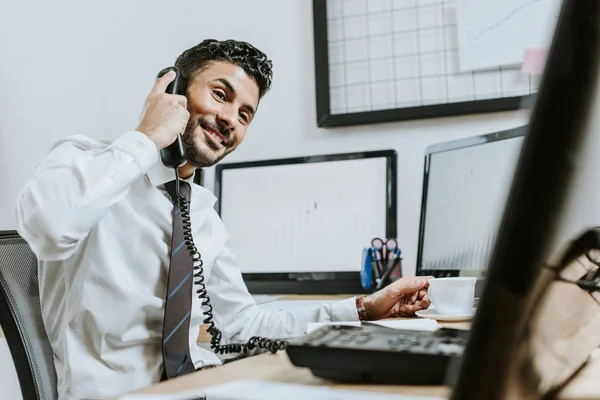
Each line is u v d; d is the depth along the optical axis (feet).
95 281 3.43
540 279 0.88
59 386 3.31
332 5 6.14
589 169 0.81
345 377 1.59
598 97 0.80
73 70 7.14
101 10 7.07
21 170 7.26
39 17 7.31
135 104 6.91
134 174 3.24
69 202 3.03
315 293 5.85
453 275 4.28
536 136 0.81
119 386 3.31
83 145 3.64
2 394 6.05
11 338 3.15
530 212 0.83
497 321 0.86
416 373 1.49
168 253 3.64
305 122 6.24
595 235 0.85
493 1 5.48
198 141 4.17
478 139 4.14
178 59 4.47
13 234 3.52
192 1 6.72
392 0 5.91
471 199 4.11
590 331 1.28
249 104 4.36
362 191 5.82
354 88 6.05
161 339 3.54
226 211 6.31
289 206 6.07
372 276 5.28
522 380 0.91
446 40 5.73
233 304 4.33
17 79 7.36
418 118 5.73
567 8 0.81
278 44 6.38
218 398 1.42
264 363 1.97
